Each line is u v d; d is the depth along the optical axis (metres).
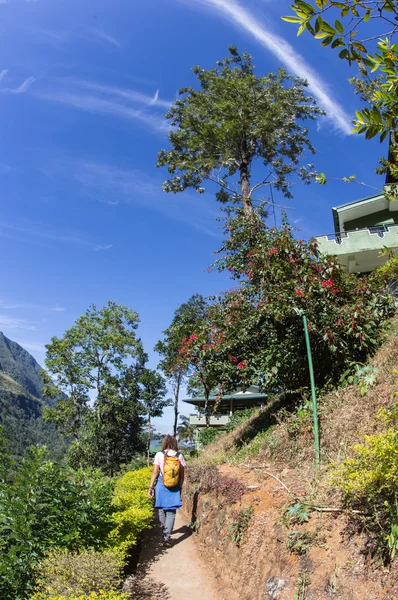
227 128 21.45
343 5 2.44
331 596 3.22
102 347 41.25
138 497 7.89
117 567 4.09
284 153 24.66
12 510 4.06
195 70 23.34
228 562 5.16
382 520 3.26
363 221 19.20
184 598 4.93
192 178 24.38
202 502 7.12
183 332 24.58
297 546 3.85
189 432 35.69
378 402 5.41
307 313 7.57
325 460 5.38
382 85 2.67
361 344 7.14
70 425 40.81
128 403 39.44
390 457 3.04
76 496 4.73
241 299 9.34
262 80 23.25
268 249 9.23
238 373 9.16
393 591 2.76
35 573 3.76
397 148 3.22
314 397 6.08
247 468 7.20
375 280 8.13
